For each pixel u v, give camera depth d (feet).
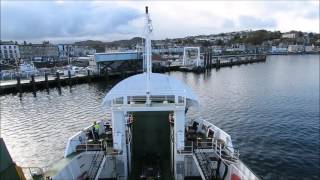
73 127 125.49
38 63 414.82
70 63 416.46
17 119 140.77
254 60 524.11
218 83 255.70
